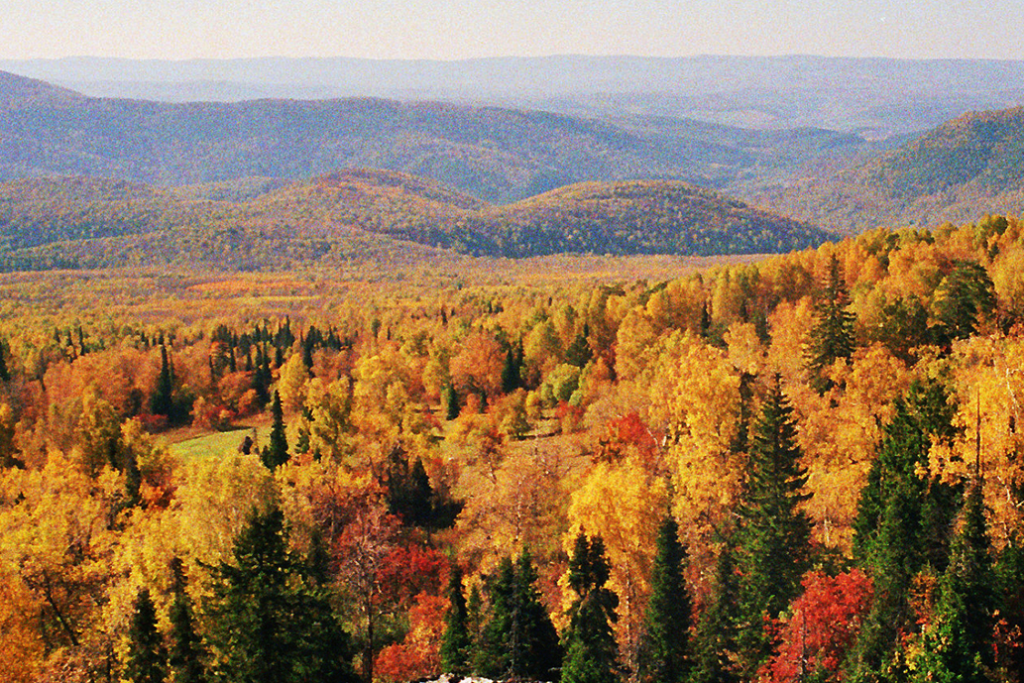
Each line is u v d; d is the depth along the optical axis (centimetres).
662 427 8994
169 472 10838
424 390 17062
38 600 5712
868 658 4353
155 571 5575
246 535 4347
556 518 7362
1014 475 4650
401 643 6359
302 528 6938
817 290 13900
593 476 6325
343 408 11494
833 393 8012
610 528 5862
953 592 3981
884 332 8894
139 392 17675
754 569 5284
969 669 3866
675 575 5112
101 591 5953
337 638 4678
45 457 12812
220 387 17788
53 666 5134
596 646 5012
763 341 12031
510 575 5278
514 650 5094
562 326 16862
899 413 5584
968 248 12825
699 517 6322
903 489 4872
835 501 6128
